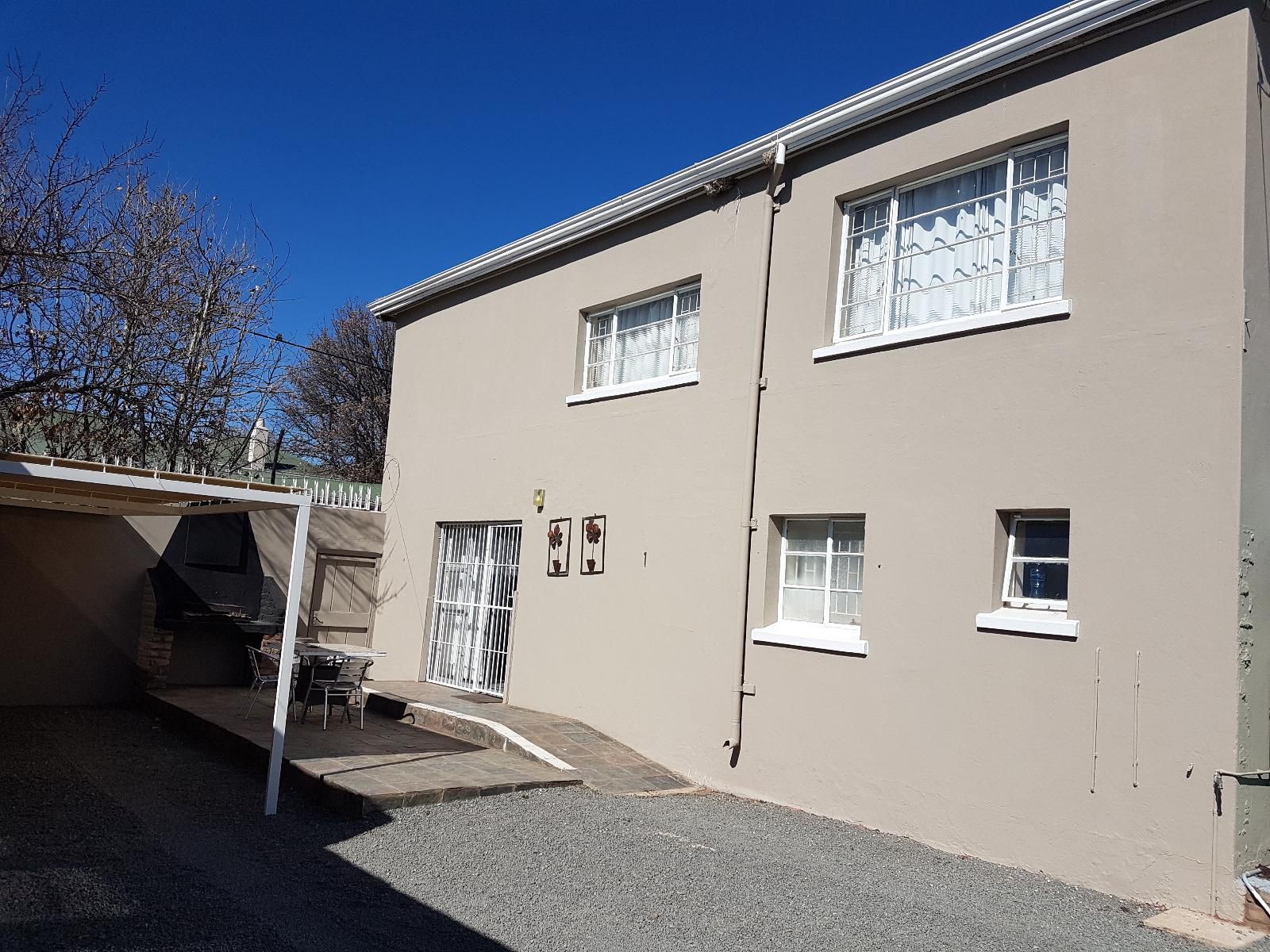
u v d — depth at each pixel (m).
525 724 10.41
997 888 6.37
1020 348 7.36
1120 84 7.07
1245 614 6.12
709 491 9.66
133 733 10.52
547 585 11.55
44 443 14.16
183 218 15.09
